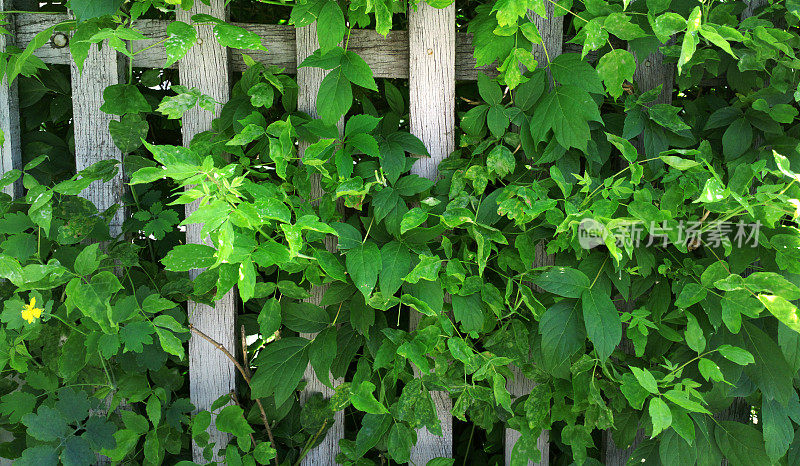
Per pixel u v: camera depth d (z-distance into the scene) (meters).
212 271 2.21
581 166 2.34
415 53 2.26
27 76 2.26
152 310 2.20
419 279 2.19
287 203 2.21
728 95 2.36
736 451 2.23
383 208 2.19
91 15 2.15
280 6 2.54
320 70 2.26
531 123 2.21
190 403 2.29
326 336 2.25
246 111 2.24
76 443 2.17
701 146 2.26
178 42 2.11
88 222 2.23
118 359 2.25
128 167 2.26
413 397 2.24
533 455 2.31
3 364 2.23
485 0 2.41
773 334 2.23
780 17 2.29
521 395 2.36
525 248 2.21
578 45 2.29
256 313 2.40
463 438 2.55
